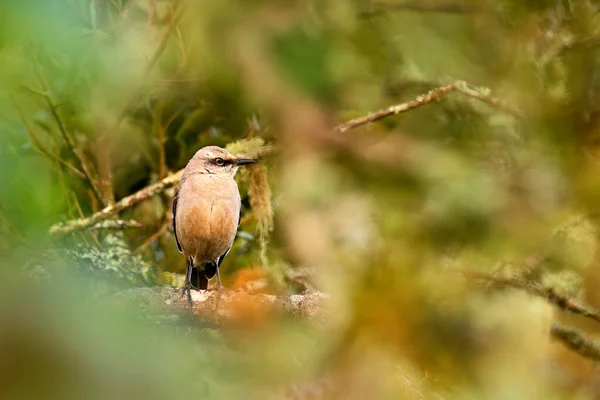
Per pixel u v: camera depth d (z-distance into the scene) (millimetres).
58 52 7184
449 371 9438
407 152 9625
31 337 5570
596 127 9672
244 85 9539
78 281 5949
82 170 9594
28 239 9422
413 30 9734
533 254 9602
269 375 9453
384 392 9406
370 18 9672
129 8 9508
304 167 9586
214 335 9492
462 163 9633
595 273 9688
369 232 9586
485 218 9609
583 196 9656
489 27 9734
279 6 9516
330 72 9547
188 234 9539
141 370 5863
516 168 9664
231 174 9555
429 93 9602
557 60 9680
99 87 9500
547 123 9672
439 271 9453
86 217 9570
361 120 9586
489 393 9484
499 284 9555
